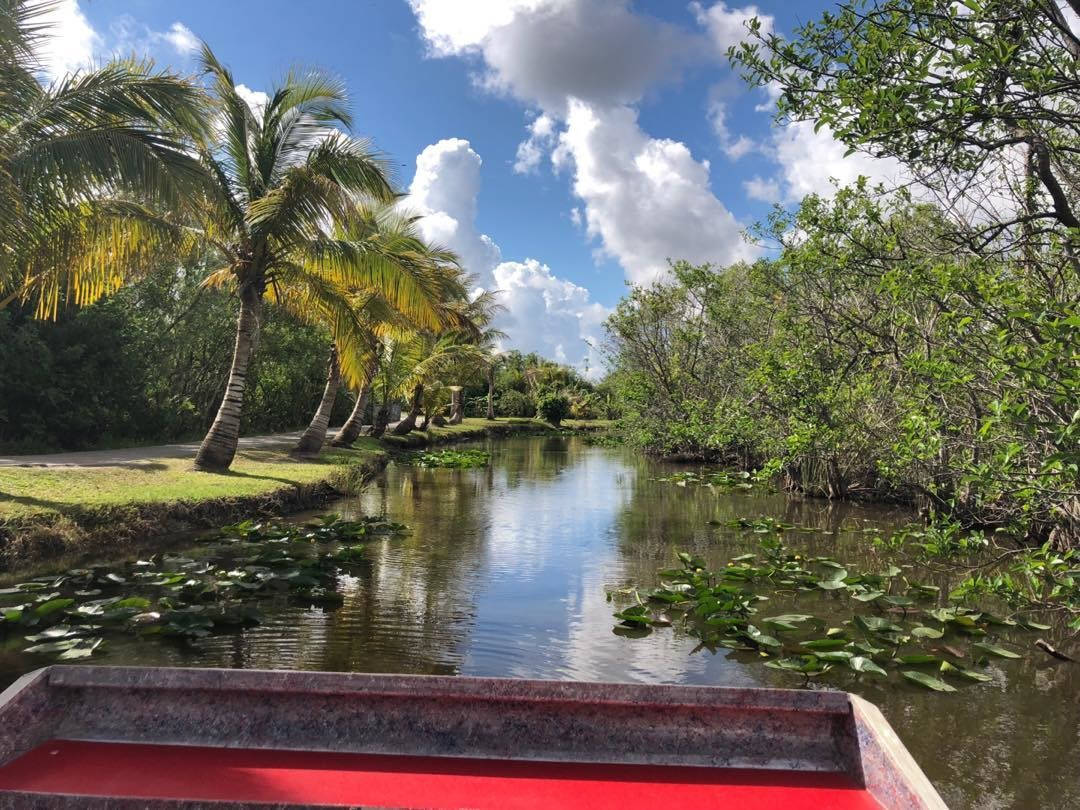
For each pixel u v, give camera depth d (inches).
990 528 444.8
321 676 116.3
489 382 2079.2
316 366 1195.3
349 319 600.4
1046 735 173.6
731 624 252.5
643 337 1029.2
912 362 321.4
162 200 374.9
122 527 364.2
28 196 336.8
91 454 616.1
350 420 922.1
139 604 256.7
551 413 2239.2
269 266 551.8
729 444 867.4
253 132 532.4
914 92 206.7
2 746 106.5
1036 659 232.2
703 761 114.5
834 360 474.9
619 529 474.3
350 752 114.3
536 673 212.1
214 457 548.1
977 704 193.2
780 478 730.8
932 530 319.9
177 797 98.9
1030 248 286.8
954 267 259.4
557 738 115.6
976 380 302.5
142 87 370.0
